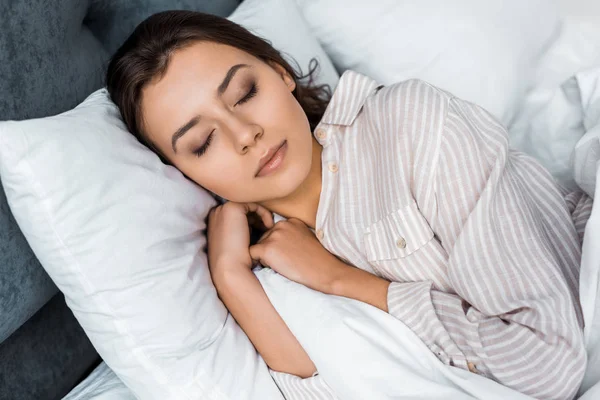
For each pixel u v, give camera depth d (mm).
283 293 750
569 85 1062
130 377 693
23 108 768
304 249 808
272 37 1045
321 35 1140
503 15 1071
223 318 755
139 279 681
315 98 1002
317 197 865
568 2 1130
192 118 735
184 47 754
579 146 802
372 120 818
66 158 666
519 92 1065
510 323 687
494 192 705
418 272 767
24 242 748
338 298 743
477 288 688
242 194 784
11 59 755
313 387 726
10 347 812
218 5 1200
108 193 685
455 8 1071
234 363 718
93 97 832
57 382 881
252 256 810
